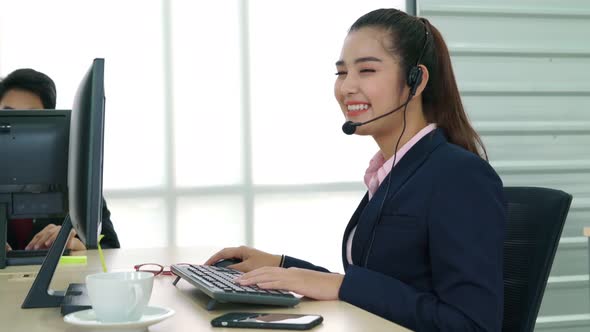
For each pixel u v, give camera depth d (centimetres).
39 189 160
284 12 370
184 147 363
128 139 358
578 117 373
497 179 121
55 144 159
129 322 86
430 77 139
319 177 375
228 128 367
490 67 364
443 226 116
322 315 101
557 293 364
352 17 374
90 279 89
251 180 369
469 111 362
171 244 362
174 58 362
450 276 113
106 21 355
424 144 131
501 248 116
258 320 94
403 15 138
